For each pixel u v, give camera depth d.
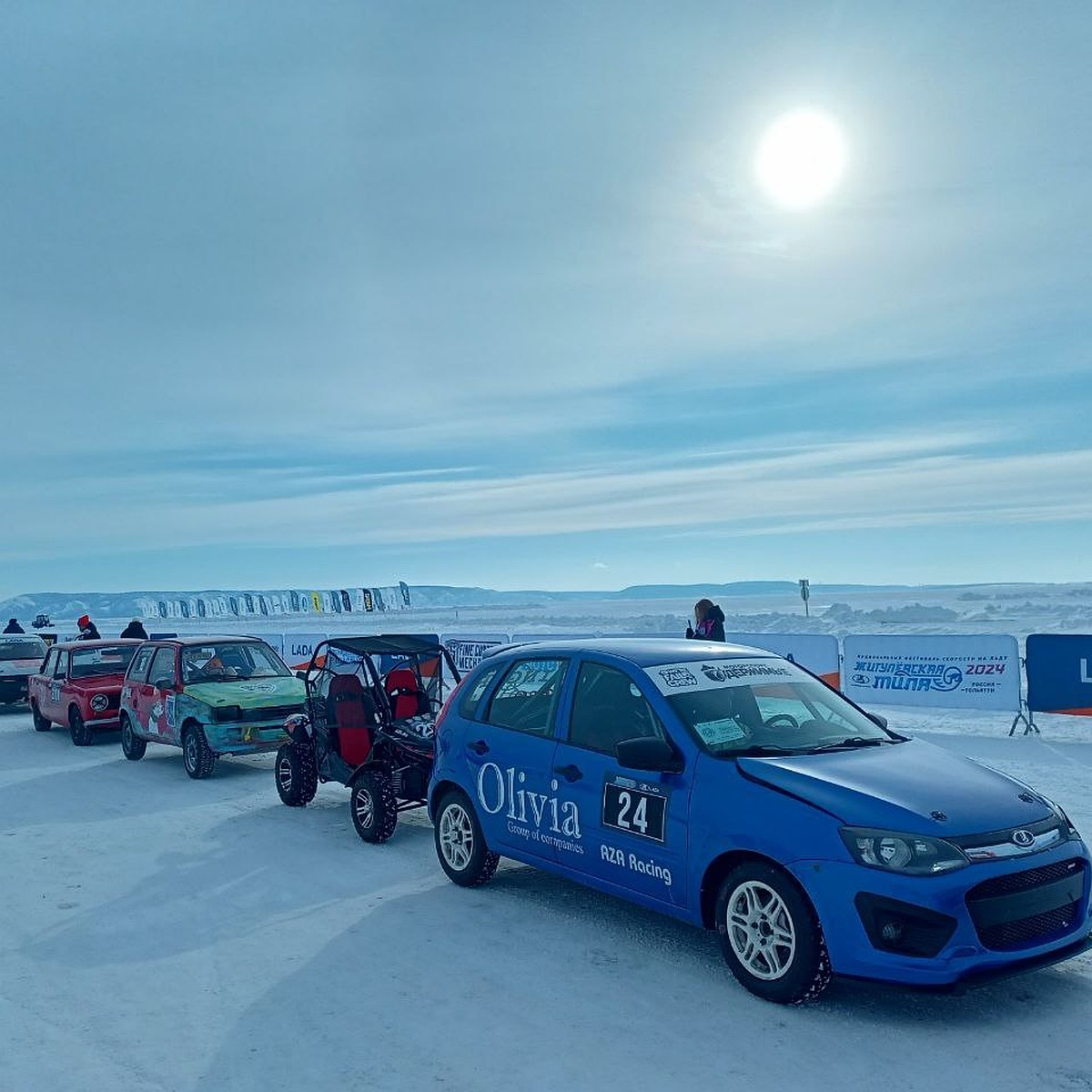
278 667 13.67
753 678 6.14
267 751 12.29
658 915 6.29
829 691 6.39
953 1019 4.62
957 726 14.07
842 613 42.28
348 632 42.09
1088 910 4.88
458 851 7.02
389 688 9.62
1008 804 4.87
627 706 5.90
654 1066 4.24
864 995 4.91
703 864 5.08
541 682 6.61
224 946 5.97
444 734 7.20
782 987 4.73
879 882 4.44
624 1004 4.89
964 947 4.36
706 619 13.51
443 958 5.61
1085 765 10.73
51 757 14.70
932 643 14.72
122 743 14.20
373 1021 4.80
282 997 5.14
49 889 7.39
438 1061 4.36
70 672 16.69
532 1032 4.61
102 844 8.81
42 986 5.45
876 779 4.95
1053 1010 4.70
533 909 6.46
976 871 4.42
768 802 4.88
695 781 5.24
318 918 6.44
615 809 5.65
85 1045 4.68
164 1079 4.29
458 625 53.47
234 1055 4.51
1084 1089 3.94
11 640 24.31
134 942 6.12
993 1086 3.98
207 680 12.88
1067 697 13.13
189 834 9.09
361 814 8.58
